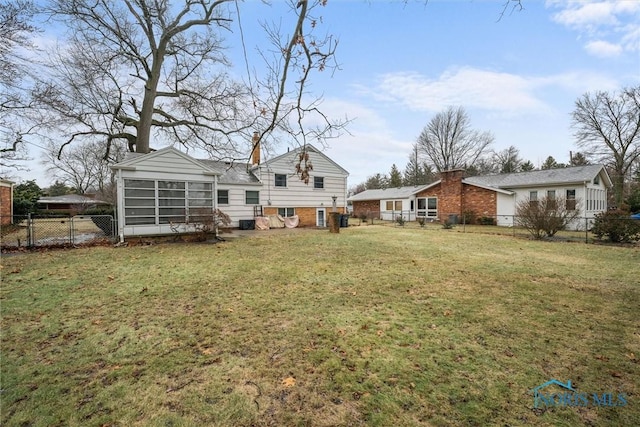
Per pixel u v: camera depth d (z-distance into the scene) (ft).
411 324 11.28
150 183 34.53
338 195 67.51
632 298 14.32
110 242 33.06
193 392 7.23
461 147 119.55
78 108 40.63
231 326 11.12
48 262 22.75
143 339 10.05
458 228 55.93
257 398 7.04
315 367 8.35
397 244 32.78
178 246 31.45
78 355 8.98
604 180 64.59
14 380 7.64
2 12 31.71
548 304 13.44
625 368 8.28
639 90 79.00
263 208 57.98
